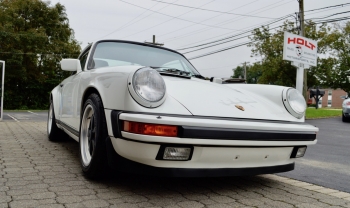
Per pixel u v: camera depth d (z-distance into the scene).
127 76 2.05
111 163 2.16
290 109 2.61
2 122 7.92
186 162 1.99
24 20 23.83
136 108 1.95
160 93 2.02
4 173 2.64
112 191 2.25
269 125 2.19
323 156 4.57
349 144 6.12
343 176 3.24
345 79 26.62
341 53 26.64
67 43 25.92
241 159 2.14
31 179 2.48
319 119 14.39
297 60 14.12
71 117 3.27
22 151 3.70
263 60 22.58
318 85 24.69
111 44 3.36
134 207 1.95
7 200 1.97
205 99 2.29
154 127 1.84
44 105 25.19
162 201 2.09
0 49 22.34
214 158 2.04
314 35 20.72
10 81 23.41
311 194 2.47
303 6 15.73
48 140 4.69
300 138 2.35
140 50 3.43
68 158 3.36
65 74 25.62
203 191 2.38
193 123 1.90
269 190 2.52
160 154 1.91
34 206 1.89
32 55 22.98
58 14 25.27
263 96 2.83
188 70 3.48
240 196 2.31
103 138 2.27
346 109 12.37
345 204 2.23
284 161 2.41
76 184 2.38
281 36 21.25
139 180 2.56
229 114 2.18
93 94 2.52
